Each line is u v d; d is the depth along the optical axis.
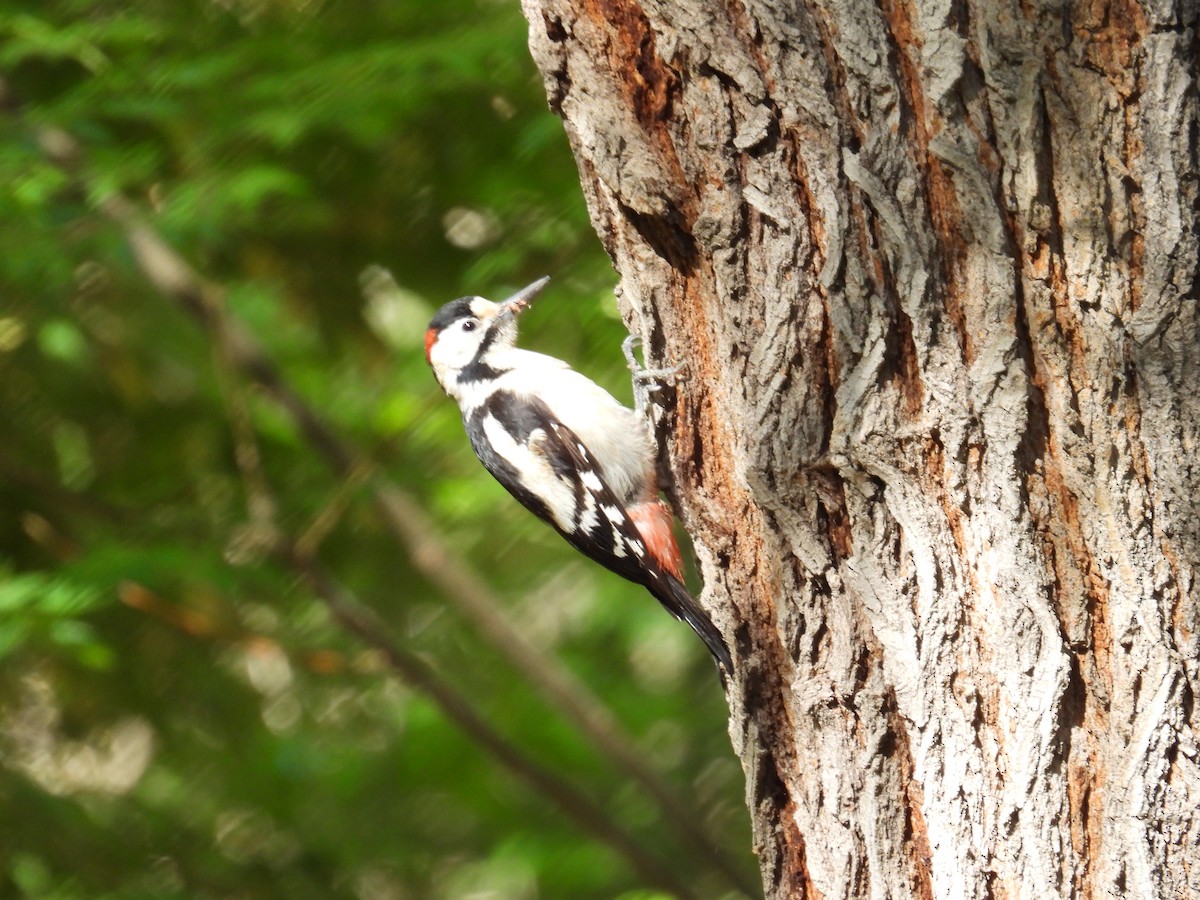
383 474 13.22
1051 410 5.24
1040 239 5.18
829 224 5.48
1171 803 5.12
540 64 6.20
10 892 13.17
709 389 6.42
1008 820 5.30
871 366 5.49
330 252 14.47
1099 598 5.22
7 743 14.13
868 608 5.62
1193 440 5.07
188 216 11.55
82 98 11.84
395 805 15.52
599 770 14.53
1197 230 5.04
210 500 14.31
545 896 14.30
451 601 14.69
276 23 12.66
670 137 5.90
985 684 5.38
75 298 13.67
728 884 15.02
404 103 11.84
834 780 5.79
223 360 13.24
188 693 14.80
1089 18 5.09
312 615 14.64
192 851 14.45
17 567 14.09
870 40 5.38
